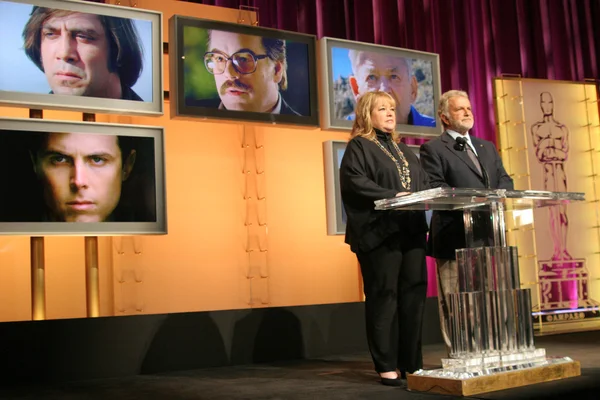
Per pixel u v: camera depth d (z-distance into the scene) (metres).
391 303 3.26
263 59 4.87
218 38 4.74
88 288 4.46
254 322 4.62
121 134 4.36
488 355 3.03
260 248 5.51
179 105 4.56
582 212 6.07
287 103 4.92
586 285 6.03
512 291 3.12
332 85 5.05
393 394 2.93
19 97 4.07
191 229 5.28
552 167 5.97
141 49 4.44
